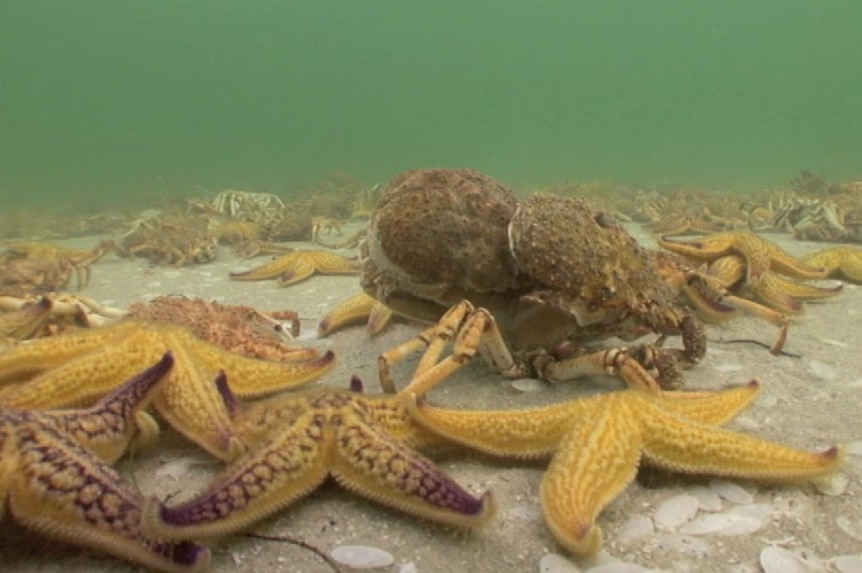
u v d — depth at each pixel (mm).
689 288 633
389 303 554
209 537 291
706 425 374
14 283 1008
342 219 2049
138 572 303
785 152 6281
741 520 348
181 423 371
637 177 3973
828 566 317
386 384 468
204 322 517
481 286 508
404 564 319
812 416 476
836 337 667
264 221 1667
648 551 327
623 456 347
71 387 383
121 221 2217
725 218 1646
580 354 518
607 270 479
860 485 377
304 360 504
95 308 624
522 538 337
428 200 506
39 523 284
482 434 376
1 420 299
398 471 326
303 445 333
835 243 1326
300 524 345
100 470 295
